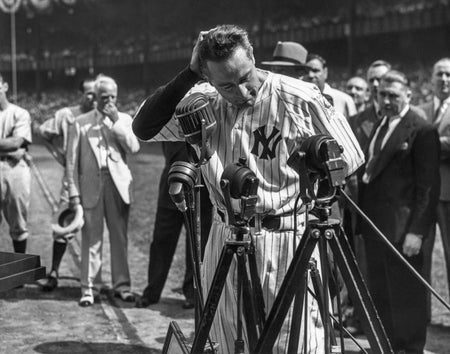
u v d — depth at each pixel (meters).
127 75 21.28
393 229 4.45
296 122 2.75
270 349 2.44
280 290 2.44
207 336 2.50
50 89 22.75
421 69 13.93
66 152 5.95
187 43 18.86
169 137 3.06
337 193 2.44
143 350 4.75
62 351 4.71
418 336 4.53
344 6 15.59
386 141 4.52
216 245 2.91
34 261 3.35
